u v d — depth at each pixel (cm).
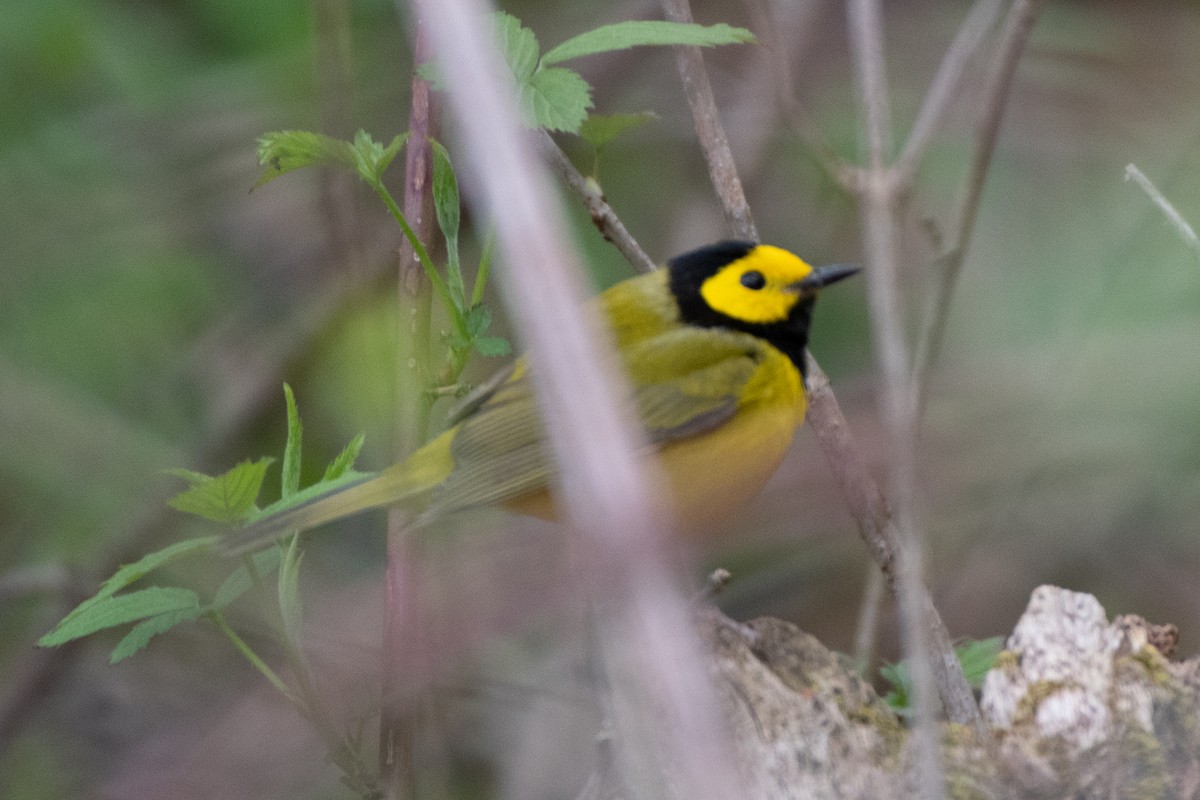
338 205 1111
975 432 1280
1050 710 670
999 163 1395
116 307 1411
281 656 995
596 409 260
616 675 588
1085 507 1272
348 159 679
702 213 1403
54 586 1205
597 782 701
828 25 1409
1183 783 647
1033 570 1262
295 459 708
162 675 1220
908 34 1476
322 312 1248
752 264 888
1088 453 1265
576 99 628
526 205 282
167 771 1134
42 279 1398
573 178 797
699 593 701
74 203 1403
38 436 1340
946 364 1316
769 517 1277
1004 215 1376
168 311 1423
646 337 877
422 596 766
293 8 1377
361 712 880
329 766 1104
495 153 290
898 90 1452
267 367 1295
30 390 1348
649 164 1454
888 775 641
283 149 672
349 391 1166
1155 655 683
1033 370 1295
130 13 1409
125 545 1222
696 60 823
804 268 893
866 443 1202
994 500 1258
